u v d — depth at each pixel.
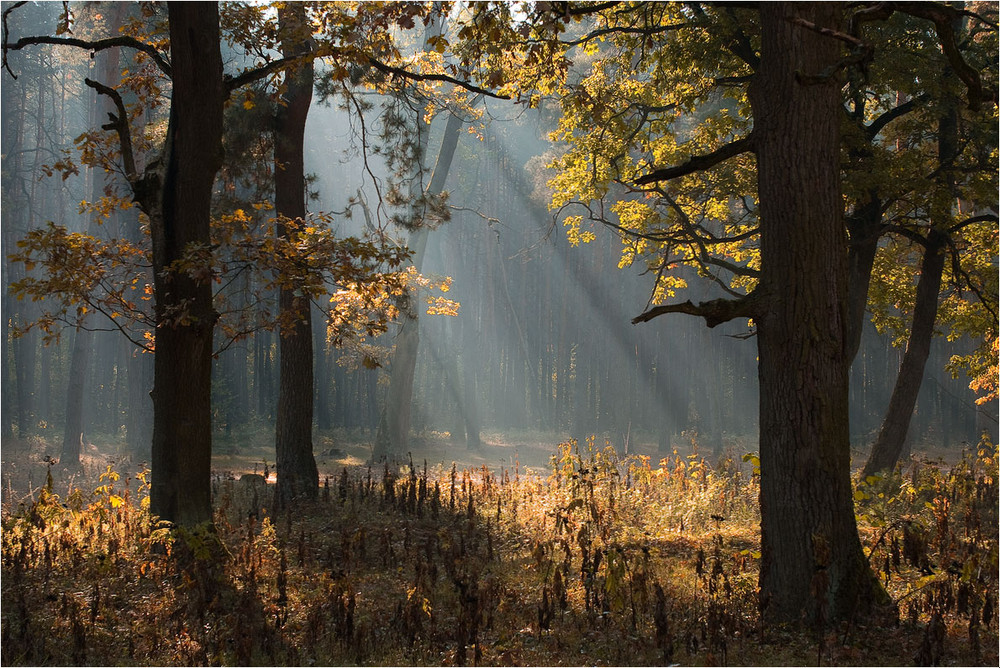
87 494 18.98
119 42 12.12
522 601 8.90
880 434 19.88
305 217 17.36
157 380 11.48
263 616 8.20
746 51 16.38
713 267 29.64
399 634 7.75
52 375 46.00
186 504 11.29
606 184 19.78
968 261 21.12
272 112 17.16
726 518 13.58
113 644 7.57
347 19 11.20
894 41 16.30
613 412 45.06
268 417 45.66
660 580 9.53
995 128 17.52
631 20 16.22
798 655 7.29
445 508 14.85
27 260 11.77
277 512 14.63
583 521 12.55
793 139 8.48
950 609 8.19
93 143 12.77
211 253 10.79
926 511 13.57
